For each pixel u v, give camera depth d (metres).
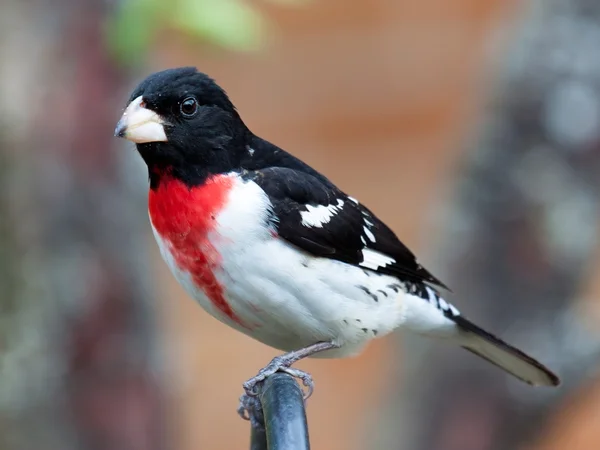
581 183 9.59
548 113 9.55
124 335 9.44
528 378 7.91
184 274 6.68
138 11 7.95
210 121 6.60
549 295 9.66
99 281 9.31
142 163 9.68
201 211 6.46
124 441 9.38
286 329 6.80
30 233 9.16
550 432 9.92
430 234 11.16
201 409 14.09
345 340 6.93
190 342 14.16
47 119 9.19
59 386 9.20
